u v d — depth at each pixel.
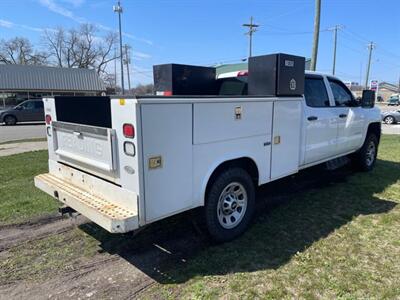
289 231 3.96
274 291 2.81
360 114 6.09
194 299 2.73
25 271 3.20
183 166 3.09
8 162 8.11
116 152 2.94
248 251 3.50
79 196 3.29
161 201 2.97
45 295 2.84
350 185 5.79
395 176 6.41
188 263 3.29
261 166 3.95
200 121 3.16
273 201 5.00
